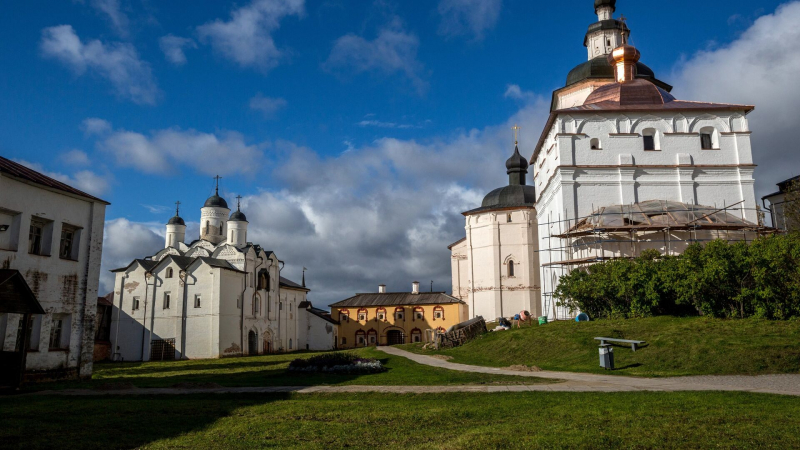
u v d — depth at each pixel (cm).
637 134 3866
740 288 2488
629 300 2927
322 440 977
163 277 5525
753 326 2252
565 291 3234
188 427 1102
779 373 1778
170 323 5384
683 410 1137
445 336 3422
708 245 2653
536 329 3003
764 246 2416
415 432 1035
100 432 1056
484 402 1361
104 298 5828
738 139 3856
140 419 1188
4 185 2117
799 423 982
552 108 5134
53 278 2305
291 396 1597
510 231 5950
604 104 4072
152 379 2355
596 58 4850
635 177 3812
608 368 2014
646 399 1297
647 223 3416
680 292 2667
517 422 1073
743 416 1052
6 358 1831
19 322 2217
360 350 4103
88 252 2484
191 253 6306
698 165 3806
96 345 5347
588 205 3772
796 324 2208
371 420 1147
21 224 2180
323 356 2500
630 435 935
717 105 3922
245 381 2052
